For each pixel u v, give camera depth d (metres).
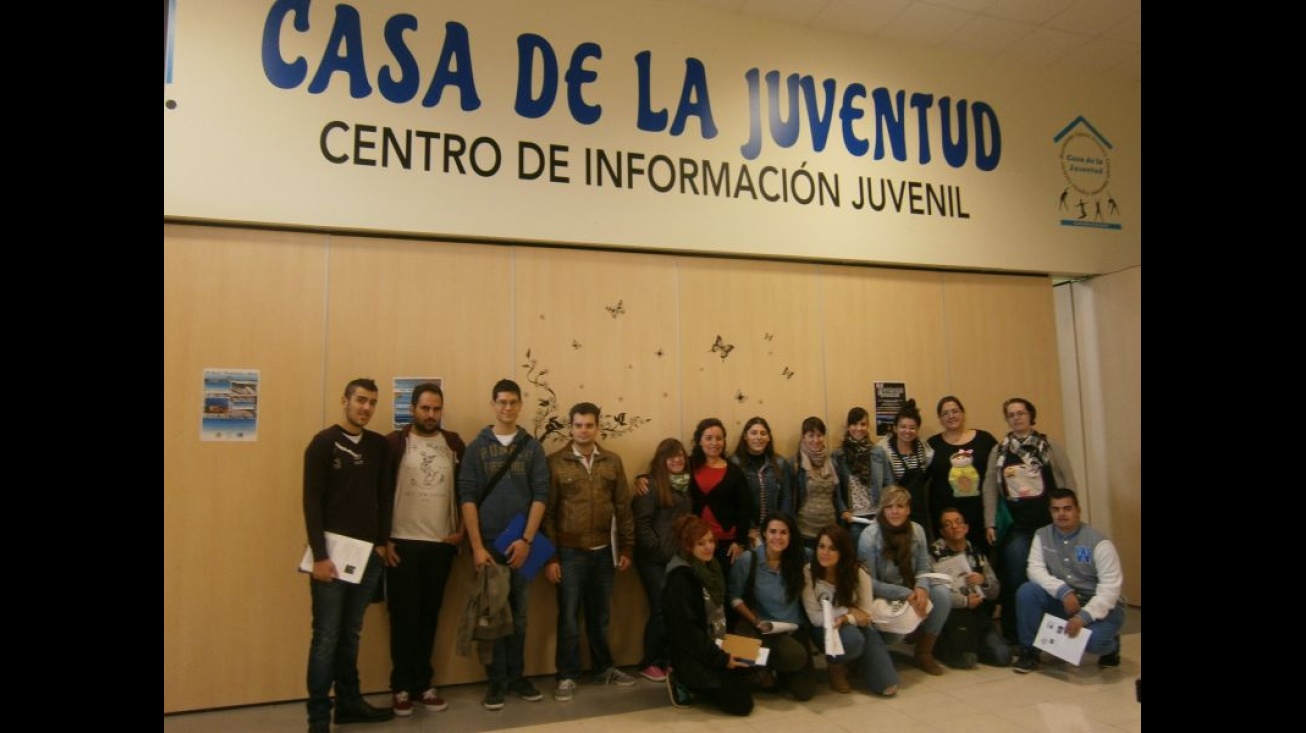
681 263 4.16
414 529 3.26
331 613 2.89
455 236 3.72
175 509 3.25
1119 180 5.23
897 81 4.71
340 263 3.57
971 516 4.14
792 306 4.37
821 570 3.36
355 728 3.00
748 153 4.29
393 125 3.64
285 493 3.38
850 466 4.13
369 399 3.07
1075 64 5.07
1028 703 3.17
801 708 3.16
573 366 3.88
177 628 3.20
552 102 3.91
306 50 3.55
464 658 3.53
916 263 4.61
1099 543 3.54
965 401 4.69
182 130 3.35
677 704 3.19
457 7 3.79
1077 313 5.28
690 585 3.22
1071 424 5.29
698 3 4.26
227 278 3.42
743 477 3.75
